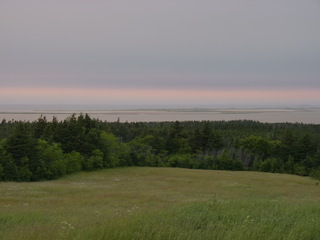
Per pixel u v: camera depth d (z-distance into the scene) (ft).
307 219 28.32
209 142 268.82
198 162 234.99
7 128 262.67
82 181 149.48
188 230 23.65
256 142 256.73
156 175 175.73
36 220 37.91
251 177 173.78
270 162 226.58
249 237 21.76
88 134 208.03
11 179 144.46
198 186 131.23
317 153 229.25
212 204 36.27
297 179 170.60
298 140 243.19
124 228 22.90
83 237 21.68
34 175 151.33
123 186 126.31
